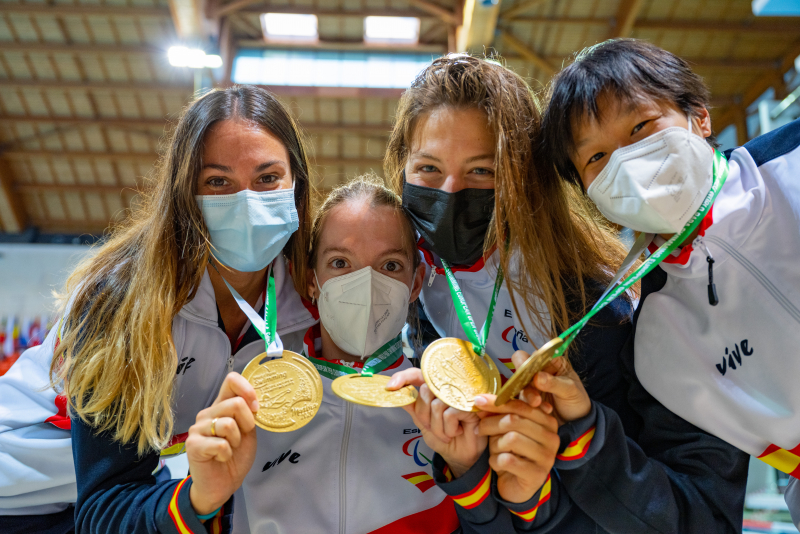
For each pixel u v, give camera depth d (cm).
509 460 152
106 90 1285
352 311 197
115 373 188
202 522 163
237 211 194
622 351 199
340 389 167
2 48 1205
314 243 223
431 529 194
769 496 567
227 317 223
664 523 166
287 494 194
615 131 175
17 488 224
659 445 190
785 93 1165
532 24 1148
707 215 181
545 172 204
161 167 224
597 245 224
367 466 200
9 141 1401
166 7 1155
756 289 178
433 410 162
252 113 205
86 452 188
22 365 246
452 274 214
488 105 195
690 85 181
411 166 206
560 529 176
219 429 154
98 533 172
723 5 1111
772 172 188
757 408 170
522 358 154
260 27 1238
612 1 1103
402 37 1259
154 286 195
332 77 1268
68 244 1512
